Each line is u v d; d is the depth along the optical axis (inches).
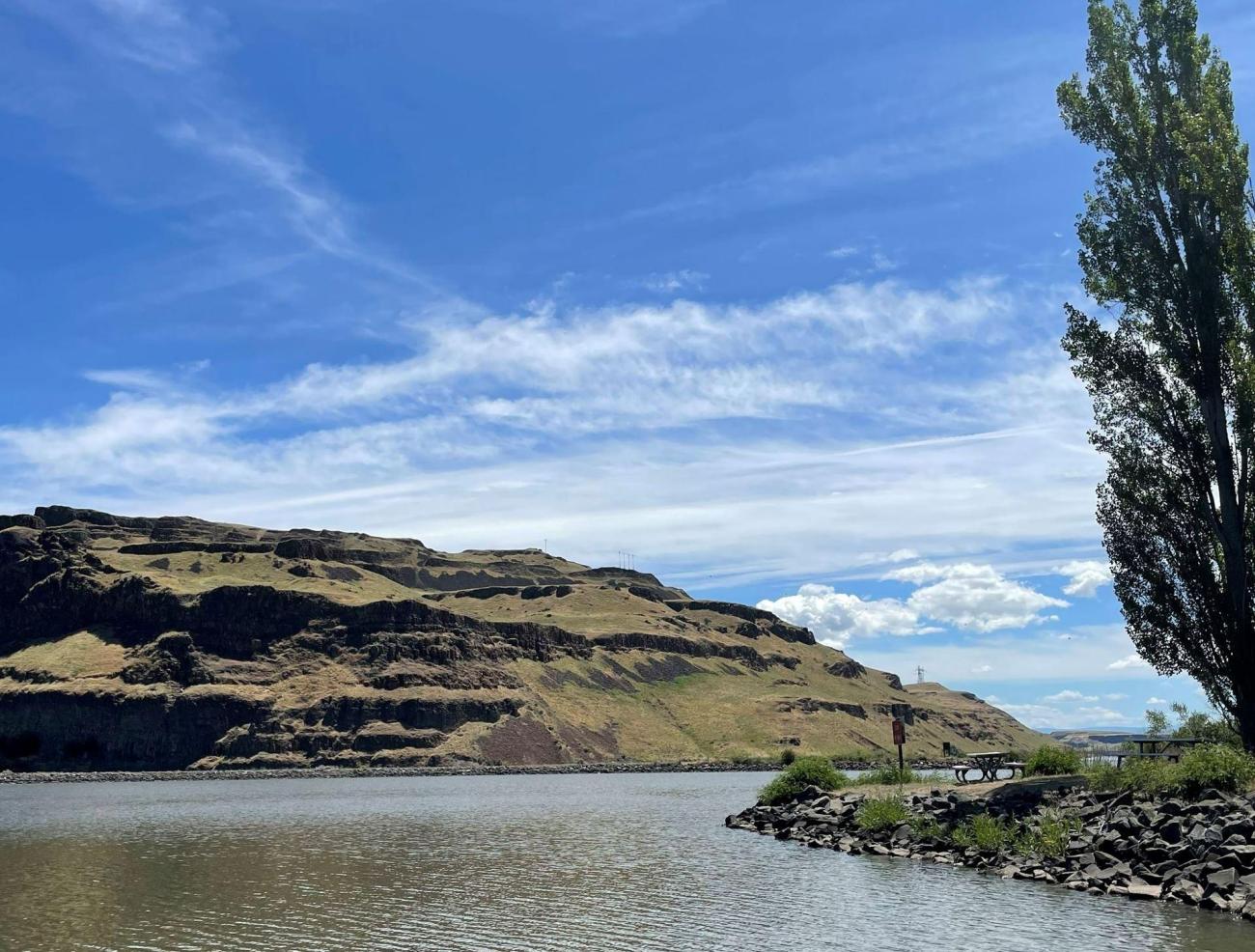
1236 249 1642.5
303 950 1029.2
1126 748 1780.3
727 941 1043.9
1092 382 1764.3
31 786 6048.2
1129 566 1716.3
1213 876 1142.3
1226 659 1631.4
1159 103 1744.6
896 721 2329.0
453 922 1170.0
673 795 4372.5
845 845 1777.8
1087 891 1242.6
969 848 1521.9
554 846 2042.3
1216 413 1641.2
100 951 1027.3
